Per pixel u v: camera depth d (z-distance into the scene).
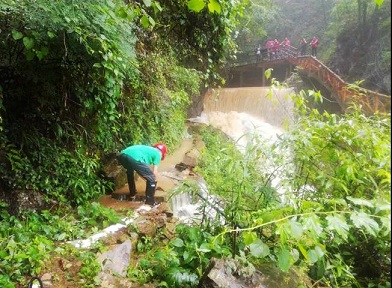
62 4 3.79
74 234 4.02
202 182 6.20
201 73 10.18
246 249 3.06
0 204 3.95
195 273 2.96
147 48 7.71
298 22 25.95
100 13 4.20
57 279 3.11
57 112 5.04
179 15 8.59
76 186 5.00
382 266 2.63
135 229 4.22
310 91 3.16
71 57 4.41
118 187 5.97
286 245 2.42
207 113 13.72
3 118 4.50
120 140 6.57
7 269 3.03
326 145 2.75
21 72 4.36
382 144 2.33
